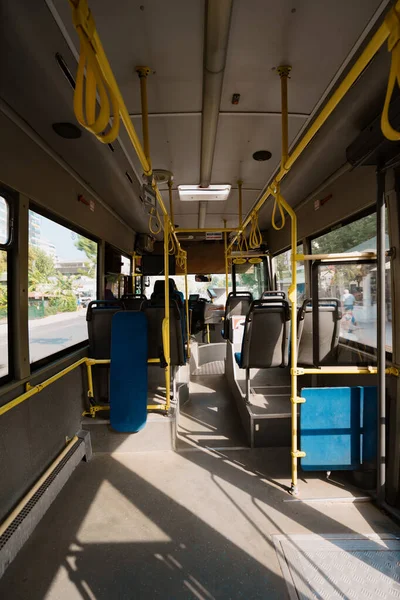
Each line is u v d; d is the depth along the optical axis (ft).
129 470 8.91
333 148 9.34
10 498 6.75
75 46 5.61
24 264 7.61
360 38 5.71
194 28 5.40
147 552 6.13
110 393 9.94
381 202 7.41
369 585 5.41
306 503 7.50
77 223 11.00
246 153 10.62
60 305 10.05
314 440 7.95
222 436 10.91
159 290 14.76
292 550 6.13
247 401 11.20
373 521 6.93
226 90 7.26
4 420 6.68
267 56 6.15
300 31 5.54
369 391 7.94
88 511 7.25
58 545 6.31
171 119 8.41
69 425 9.70
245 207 17.44
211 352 22.66
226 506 7.41
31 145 7.97
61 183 9.71
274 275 21.57
